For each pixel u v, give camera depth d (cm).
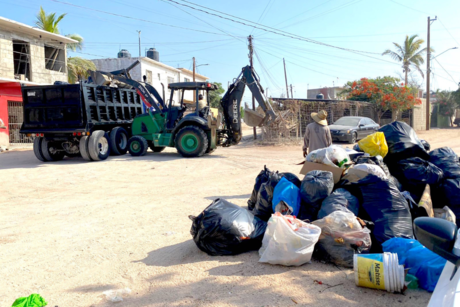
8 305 326
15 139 1920
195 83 1350
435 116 4169
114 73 1514
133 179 959
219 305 316
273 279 359
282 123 1886
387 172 496
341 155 492
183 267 396
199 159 1306
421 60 3688
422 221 207
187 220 575
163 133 1416
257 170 1047
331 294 327
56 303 329
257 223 445
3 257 442
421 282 326
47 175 1026
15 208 682
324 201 430
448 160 535
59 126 1275
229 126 1406
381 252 387
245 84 1333
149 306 320
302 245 374
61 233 529
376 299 315
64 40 2241
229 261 406
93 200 736
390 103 2625
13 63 1947
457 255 193
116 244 477
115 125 1485
